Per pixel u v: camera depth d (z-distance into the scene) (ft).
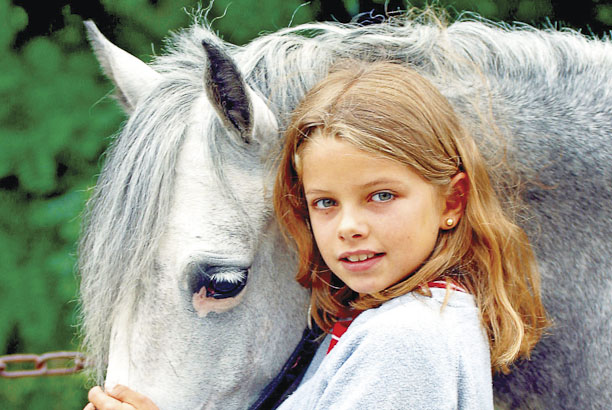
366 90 5.22
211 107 6.28
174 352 6.20
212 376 6.35
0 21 14.83
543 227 6.66
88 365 6.79
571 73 6.98
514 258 5.65
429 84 5.49
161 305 6.14
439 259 5.28
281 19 13.87
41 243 15.20
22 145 14.52
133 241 6.01
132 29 14.56
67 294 15.05
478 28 7.23
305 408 5.13
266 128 6.34
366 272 5.15
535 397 6.86
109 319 6.20
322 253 5.32
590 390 6.61
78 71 15.06
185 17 14.51
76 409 14.89
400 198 5.08
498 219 5.59
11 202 15.10
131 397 5.92
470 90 6.81
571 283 6.61
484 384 4.93
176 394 6.24
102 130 14.74
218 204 6.11
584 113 6.79
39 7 15.19
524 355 6.42
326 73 6.72
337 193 5.12
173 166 6.12
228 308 6.29
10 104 14.71
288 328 6.67
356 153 5.00
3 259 14.94
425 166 5.10
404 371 4.66
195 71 6.77
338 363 4.96
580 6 13.78
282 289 6.59
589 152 6.64
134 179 6.09
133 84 7.09
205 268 6.02
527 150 6.68
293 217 5.94
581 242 6.59
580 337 6.61
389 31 7.22
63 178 15.03
